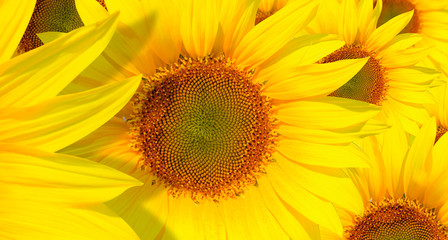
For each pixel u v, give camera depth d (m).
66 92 0.58
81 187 0.50
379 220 0.76
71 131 0.50
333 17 0.79
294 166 0.65
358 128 0.62
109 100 0.50
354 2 0.78
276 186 0.65
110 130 0.63
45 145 0.50
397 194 0.75
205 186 0.66
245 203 0.66
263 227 0.65
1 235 0.51
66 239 0.51
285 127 0.65
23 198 0.50
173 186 0.65
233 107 0.65
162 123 0.64
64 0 0.72
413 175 0.74
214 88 0.64
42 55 0.49
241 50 0.63
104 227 0.51
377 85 0.84
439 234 0.75
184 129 0.64
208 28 0.61
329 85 0.62
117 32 0.59
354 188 0.63
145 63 0.61
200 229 0.65
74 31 0.49
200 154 0.65
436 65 0.88
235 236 0.65
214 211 0.66
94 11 0.57
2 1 0.49
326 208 0.64
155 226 0.63
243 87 0.64
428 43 0.90
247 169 0.66
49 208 0.50
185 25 0.61
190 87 0.64
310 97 0.63
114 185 0.50
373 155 0.74
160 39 0.61
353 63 0.60
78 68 0.49
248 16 0.61
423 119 0.84
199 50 0.63
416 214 0.75
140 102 0.64
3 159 0.50
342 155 0.63
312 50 0.61
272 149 0.66
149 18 0.59
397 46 0.83
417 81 0.83
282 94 0.63
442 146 0.73
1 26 0.49
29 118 0.49
